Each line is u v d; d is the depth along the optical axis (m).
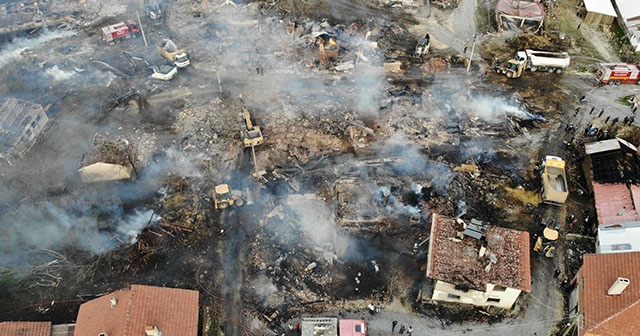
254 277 41.62
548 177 48.25
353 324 37.00
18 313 39.50
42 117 55.50
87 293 40.81
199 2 75.12
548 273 41.59
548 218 45.59
